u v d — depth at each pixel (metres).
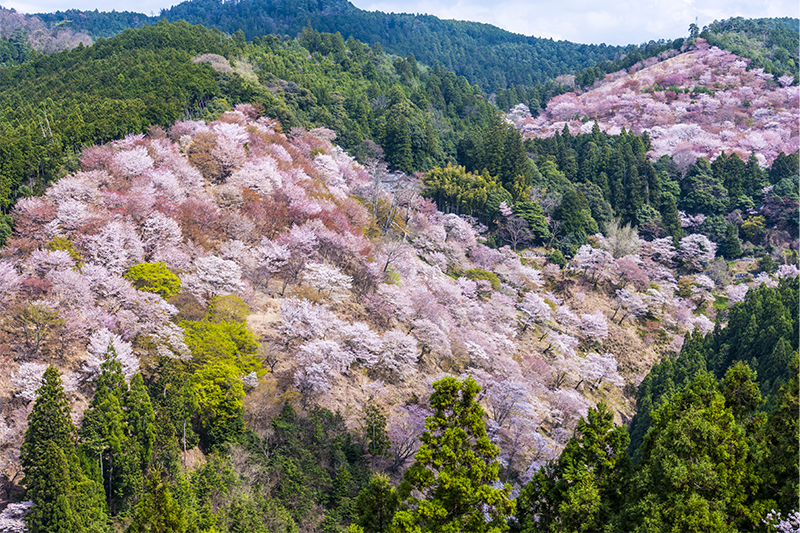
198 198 79.38
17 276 56.75
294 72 154.88
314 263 73.31
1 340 51.38
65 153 84.81
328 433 53.53
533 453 62.12
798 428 30.73
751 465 30.92
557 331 95.19
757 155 164.00
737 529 29.75
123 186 77.88
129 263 65.00
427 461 31.28
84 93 108.00
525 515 34.88
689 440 30.92
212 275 64.50
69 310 53.97
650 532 28.48
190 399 48.47
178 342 52.72
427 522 29.64
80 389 49.16
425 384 66.88
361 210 96.06
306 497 45.66
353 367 65.94
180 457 46.38
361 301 77.38
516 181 133.62
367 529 31.84
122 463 41.66
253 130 108.81
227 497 42.62
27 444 38.44
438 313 77.06
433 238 104.50
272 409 54.12
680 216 143.00
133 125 96.44
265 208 82.31
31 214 66.19
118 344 50.56
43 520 36.78
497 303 90.81
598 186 143.00
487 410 67.56
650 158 165.75
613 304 108.00
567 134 169.38
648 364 95.88
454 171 133.38
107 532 38.62
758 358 73.69
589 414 35.62
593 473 34.47
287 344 62.94
